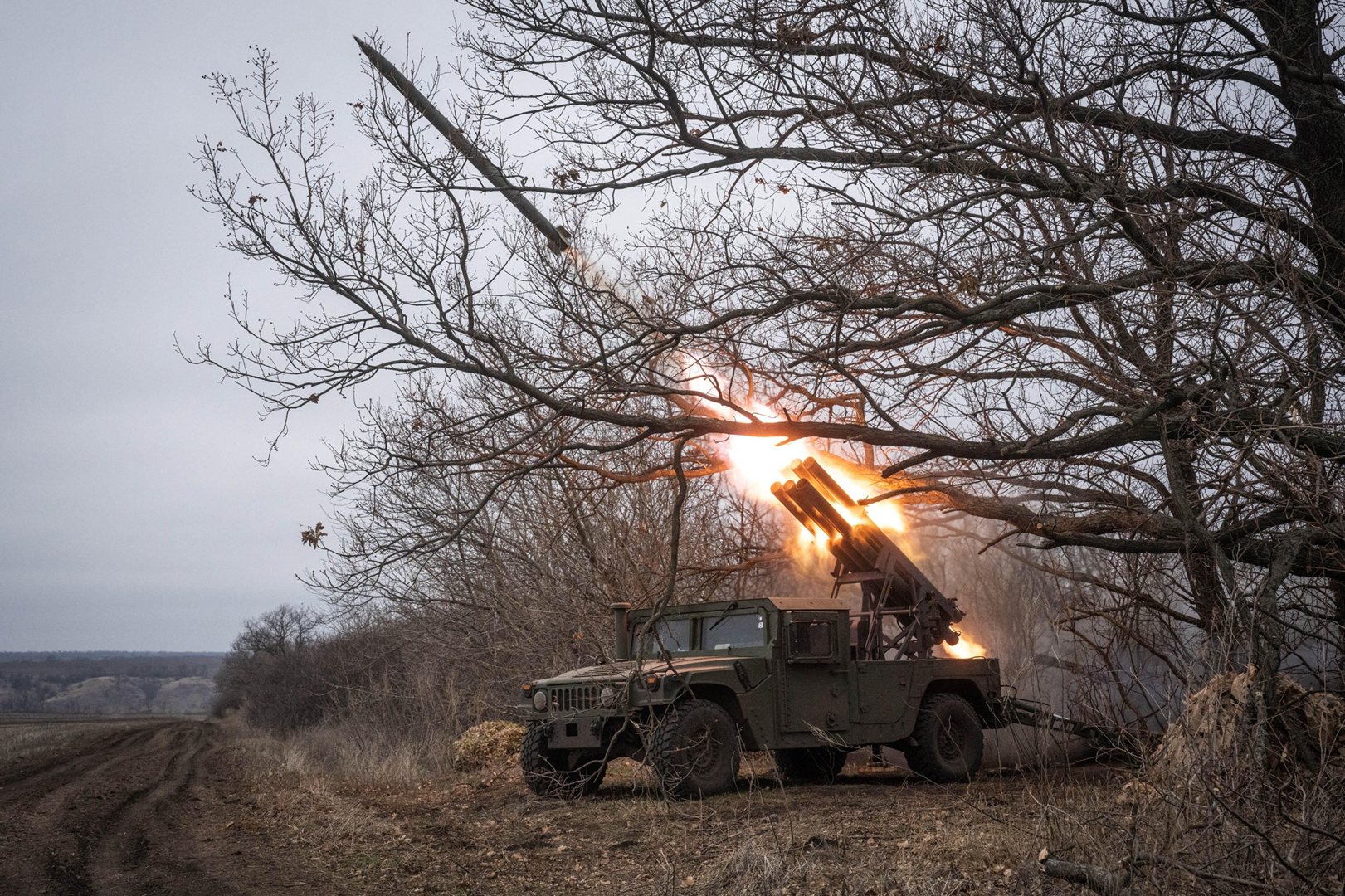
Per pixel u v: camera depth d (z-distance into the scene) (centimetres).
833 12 958
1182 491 786
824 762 1156
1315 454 793
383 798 1157
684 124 954
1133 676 843
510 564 1772
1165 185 916
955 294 904
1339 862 470
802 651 1040
